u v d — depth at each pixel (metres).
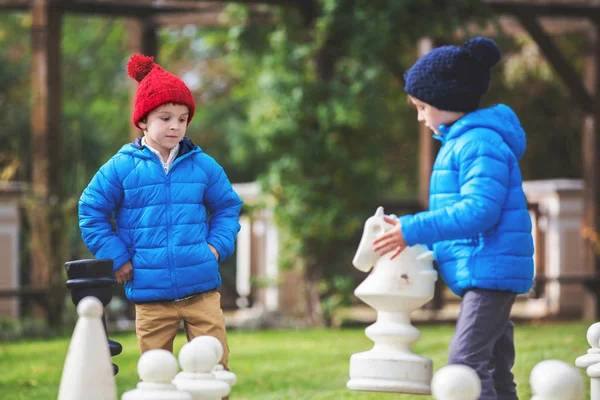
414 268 8.55
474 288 8.61
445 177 8.77
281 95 25.95
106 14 27.36
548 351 16.95
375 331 8.48
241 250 30.73
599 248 28.73
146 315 9.14
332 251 26.25
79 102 54.25
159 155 9.22
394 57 26.08
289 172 25.97
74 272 8.04
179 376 6.86
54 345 21.28
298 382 14.77
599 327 8.55
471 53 9.01
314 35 26.00
